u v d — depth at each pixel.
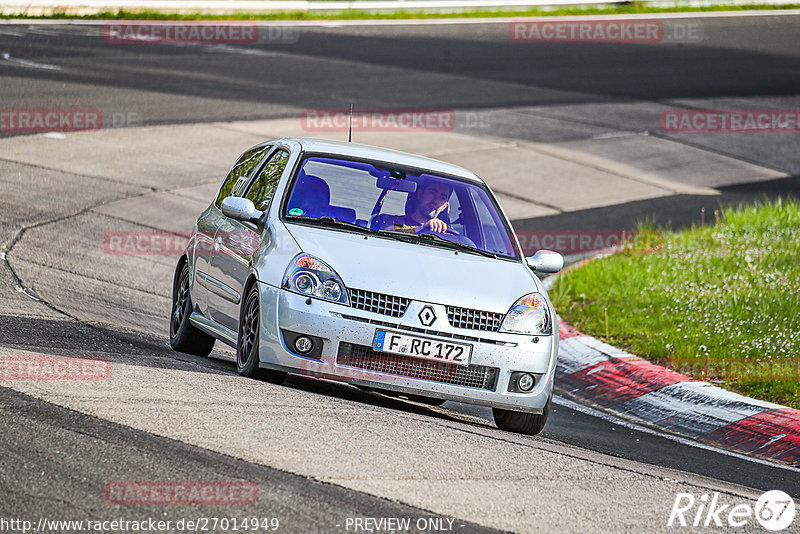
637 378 32.97
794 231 52.53
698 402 30.56
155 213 52.94
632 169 72.81
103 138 66.12
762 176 73.06
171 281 42.44
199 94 81.50
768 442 27.78
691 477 22.39
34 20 110.56
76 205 51.66
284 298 24.17
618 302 42.62
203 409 21.16
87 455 17.64
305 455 18.94
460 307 24.50
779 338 35.72
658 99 94.62
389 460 19.39
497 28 128.00
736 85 101.31
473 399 24.42
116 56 93.81
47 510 15.23
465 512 17.05
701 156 77.44
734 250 48.97
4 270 37.19
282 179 27.78
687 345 35.62
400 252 25.58
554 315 26.12
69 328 29.44
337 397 25.62
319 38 114.44
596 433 27.77
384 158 29.30
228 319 27.28
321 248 24.98
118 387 22.28
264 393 23.34
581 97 93.50
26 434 18.34
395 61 103.88
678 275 45.28
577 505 18.28
